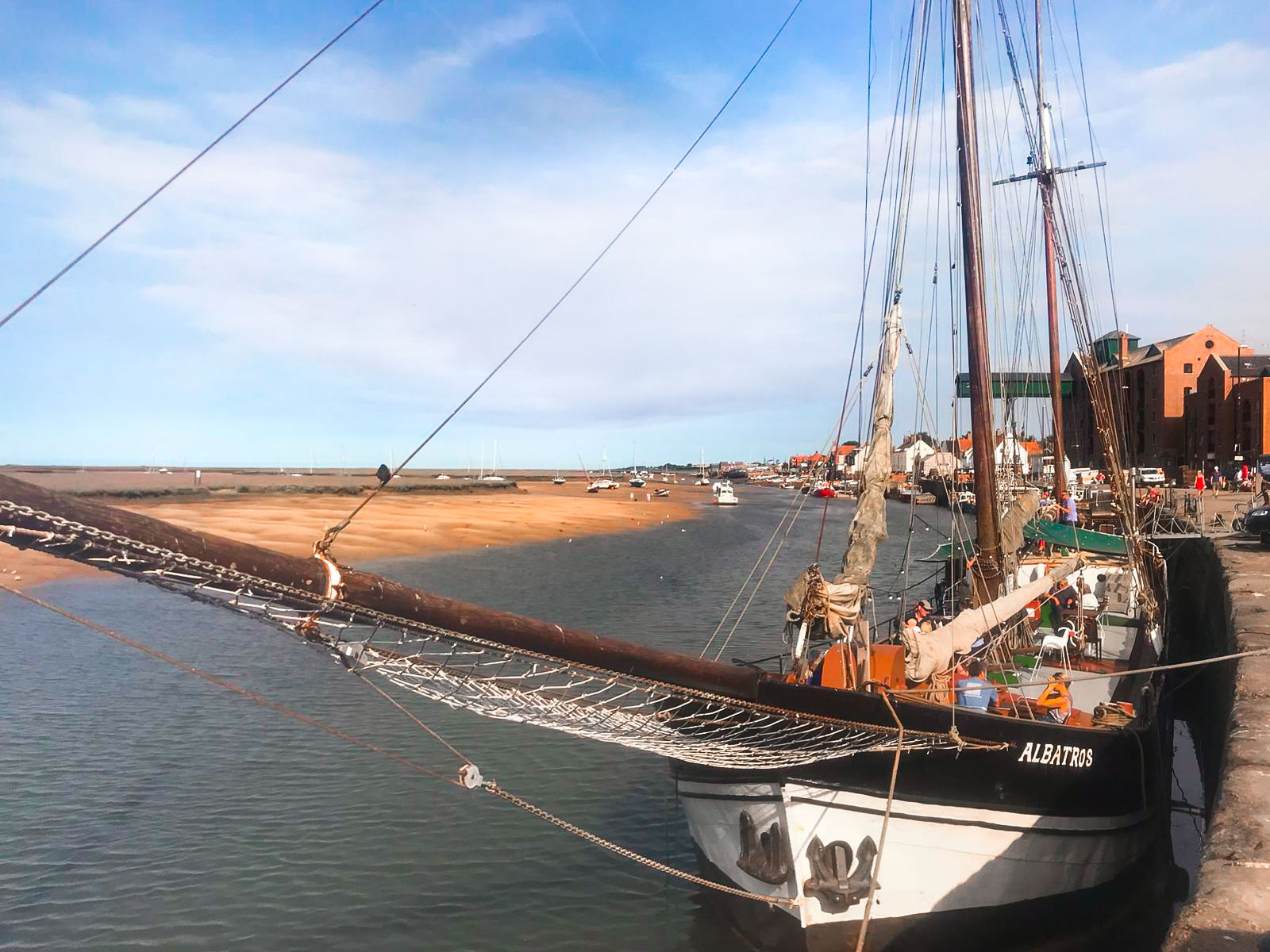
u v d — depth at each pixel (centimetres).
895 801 927
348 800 1474
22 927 1075
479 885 1193
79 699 2073
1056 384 3284
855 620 932
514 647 681
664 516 11012
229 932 1070
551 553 6138
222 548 527
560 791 1530
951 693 986
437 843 1320
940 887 967
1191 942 492
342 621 609
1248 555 2298
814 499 15750
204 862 1252
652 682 770
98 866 1237
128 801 1466
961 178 1484
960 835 959
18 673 2320
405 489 12781
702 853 1086
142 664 2419
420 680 703
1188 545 3114
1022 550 1978
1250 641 1301
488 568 5153
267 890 1173
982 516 1420
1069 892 1067
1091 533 1988
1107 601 1811
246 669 2372
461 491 14062
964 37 1482
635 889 1188
